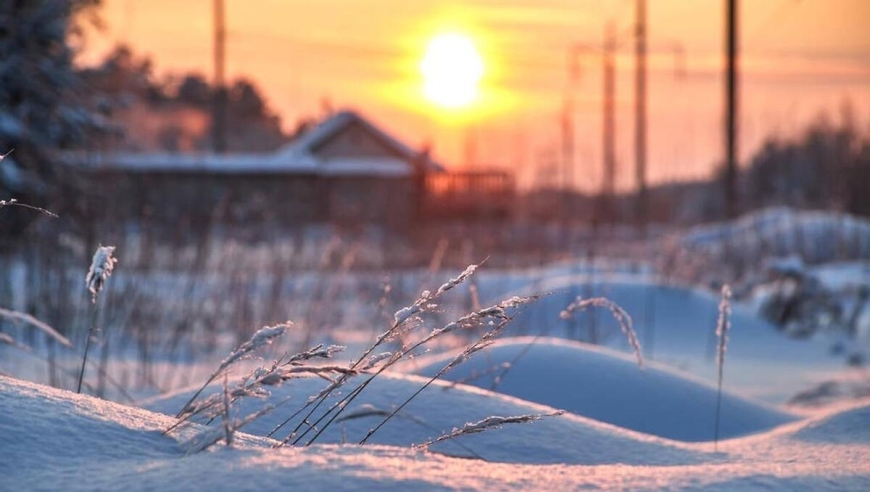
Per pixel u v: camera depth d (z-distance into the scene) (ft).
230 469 9.20
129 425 11.05
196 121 222.48
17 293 41.55
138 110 187.21
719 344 17.21
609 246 86.22
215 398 11.28
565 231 96.48
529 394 22.06
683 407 22.49
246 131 277.03
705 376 40.40
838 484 10.72
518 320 46.42
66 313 38.19
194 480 8.94
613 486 9.69
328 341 40.22
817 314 57.06
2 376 12.12
